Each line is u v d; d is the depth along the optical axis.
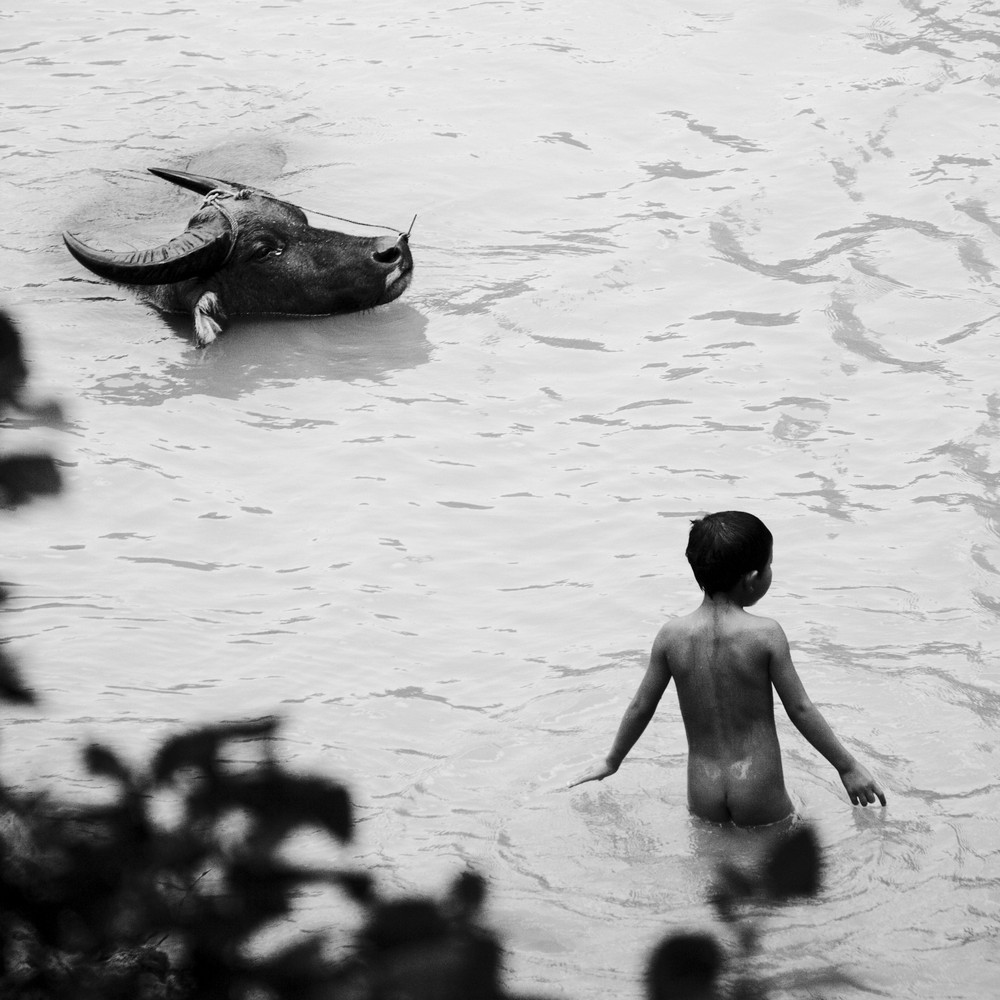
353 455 20.31
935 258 25.45
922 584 16.50
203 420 21.34
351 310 25.16
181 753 6.14
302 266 24.89
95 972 6.00
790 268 25.56
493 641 15.82
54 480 7.25
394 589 16.97
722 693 12.16
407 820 12.51
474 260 26.45
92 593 16.72
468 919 6.23
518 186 29.16
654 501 18.88
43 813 6.68
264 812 6.12
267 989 6.09
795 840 7.74
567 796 12.80
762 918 10.97
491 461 20.14
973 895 11.24
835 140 30.27
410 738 13.95
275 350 23.84
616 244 26.73
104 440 20.50
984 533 17.50
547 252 26.64
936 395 21.16
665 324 23.98
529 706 14.41
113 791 12.12
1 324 7.12
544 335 23.84
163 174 26.59
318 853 11.88
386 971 6.04
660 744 13.58
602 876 11.59
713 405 21.36
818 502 18.59
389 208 28.31
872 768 13.00
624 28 36.38
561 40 35.78
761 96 32.66
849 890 11.29
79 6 38.94
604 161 30.17
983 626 15.53
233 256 24.84
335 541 18.09
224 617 16.31
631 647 15.52
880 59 34.00
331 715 14.34
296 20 37.75
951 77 32.78
